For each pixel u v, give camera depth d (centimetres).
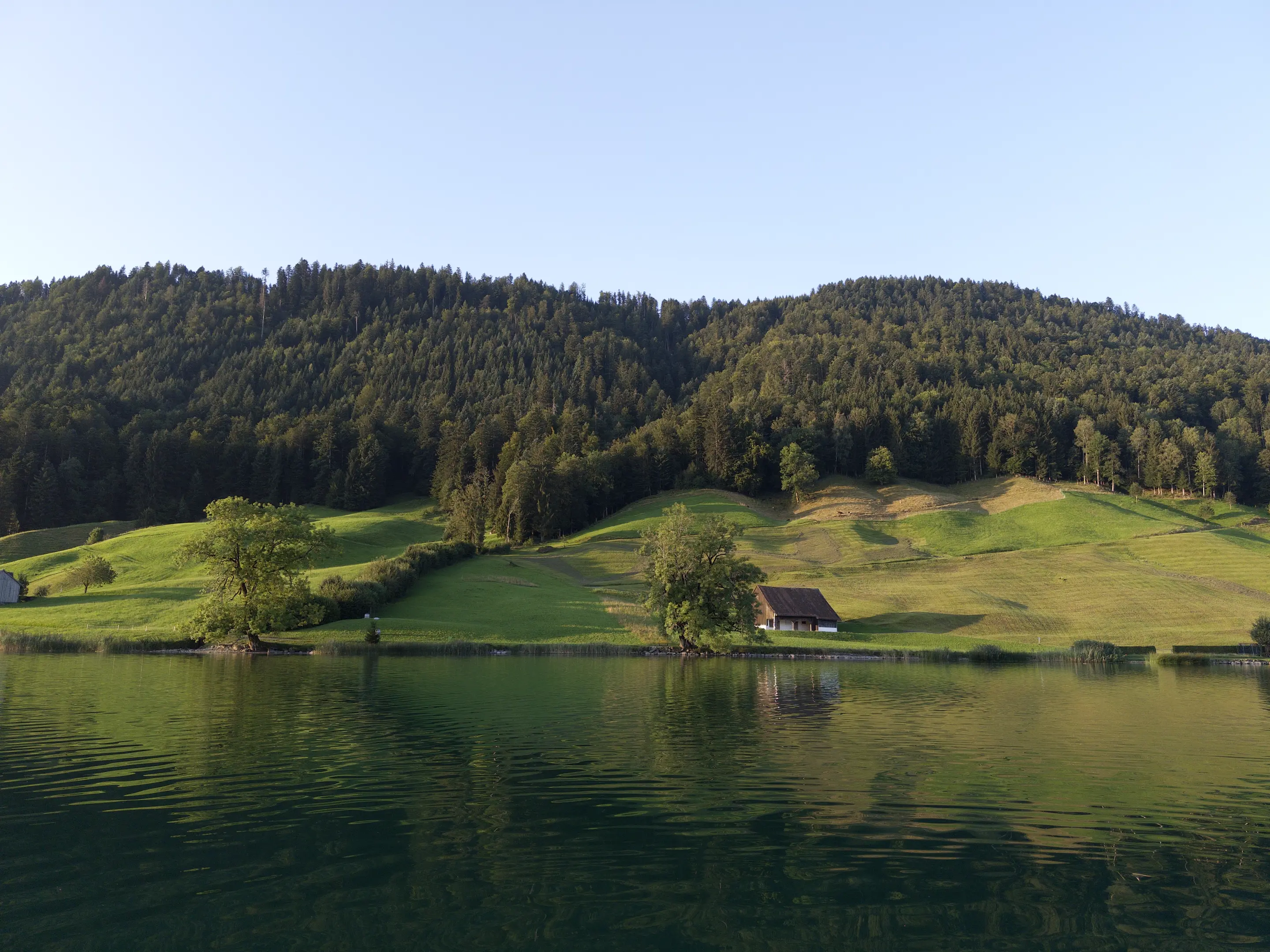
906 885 1510
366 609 8519
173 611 8531
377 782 2225
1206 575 12050
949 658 7475
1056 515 15512
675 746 2789
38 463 16638
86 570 10162
